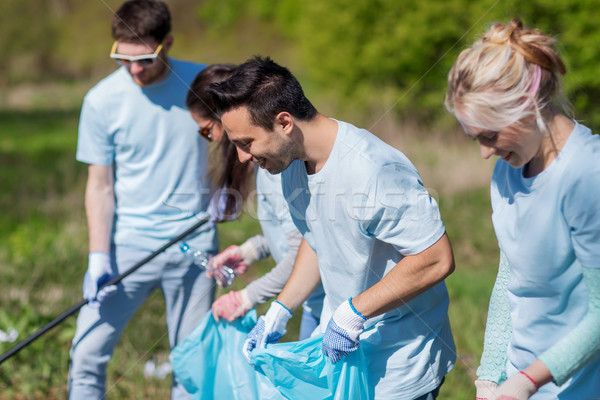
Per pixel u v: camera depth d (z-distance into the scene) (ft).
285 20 57.47
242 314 8.36
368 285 7.01
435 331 7.14
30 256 17.44
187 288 10.06
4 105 52.60
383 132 26.02
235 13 65.67
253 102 6.18
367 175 6.29
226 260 9.48
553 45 5.37
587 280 5.51
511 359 6.45
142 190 9.78
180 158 9.70
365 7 27.35
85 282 9.80
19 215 21.84
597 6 21.50
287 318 7.70
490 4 23.35
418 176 6.52
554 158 5.52
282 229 8.39
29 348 12.67
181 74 9.64
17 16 67.26
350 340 6.74
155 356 12.71
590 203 5.34
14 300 14.79
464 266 16.81
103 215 9.87
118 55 9.12
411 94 26.55
